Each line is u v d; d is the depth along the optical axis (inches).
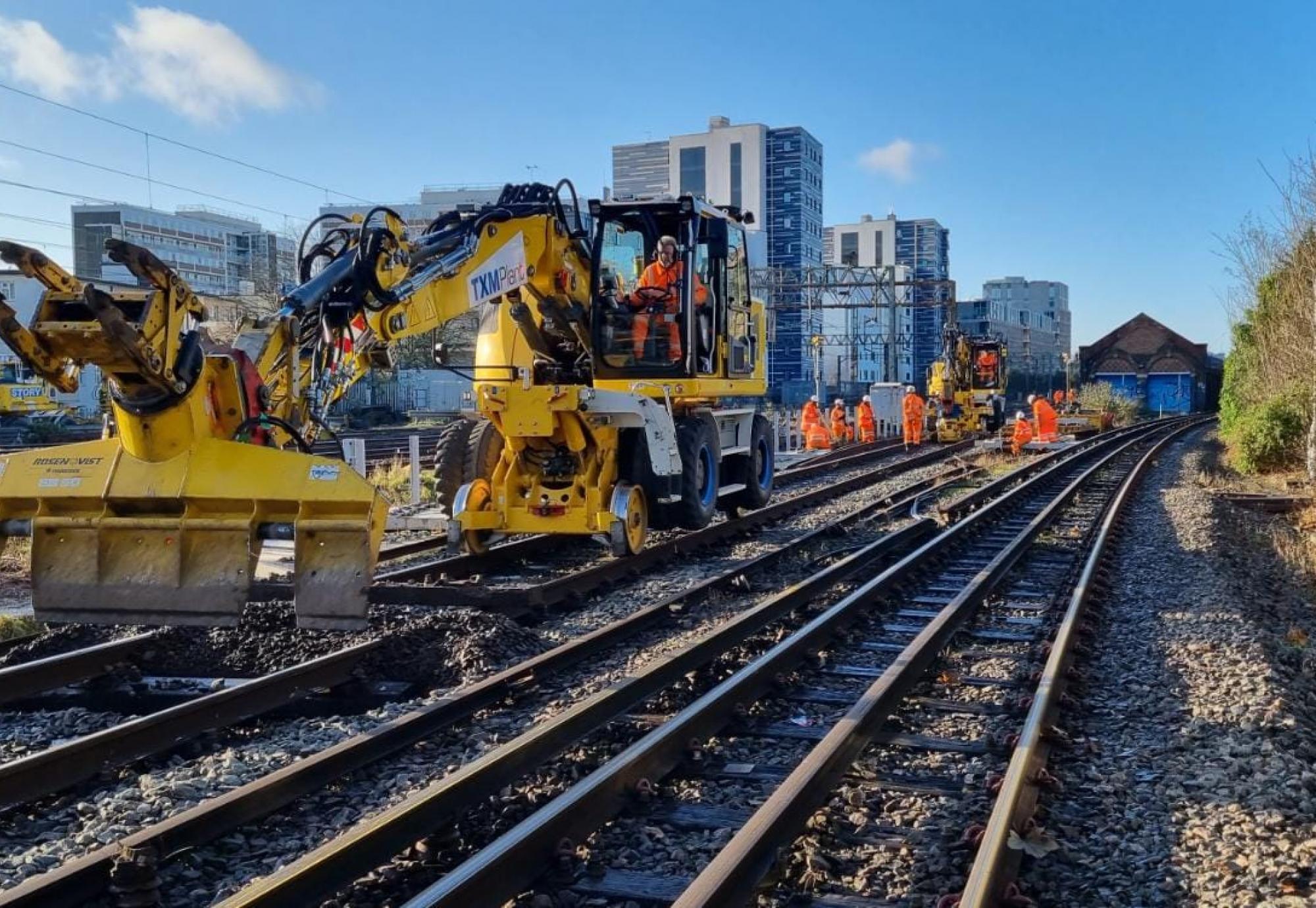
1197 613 394.0
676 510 513.7
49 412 1551.4
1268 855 192.5
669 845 201.5
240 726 273.6
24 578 474.6
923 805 220.7
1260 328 1155.3
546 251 448.1
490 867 172.1
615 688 273.6
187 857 195.2
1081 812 217.0
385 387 2349.9
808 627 337.7
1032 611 408.2
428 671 319.9
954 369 1647.4
